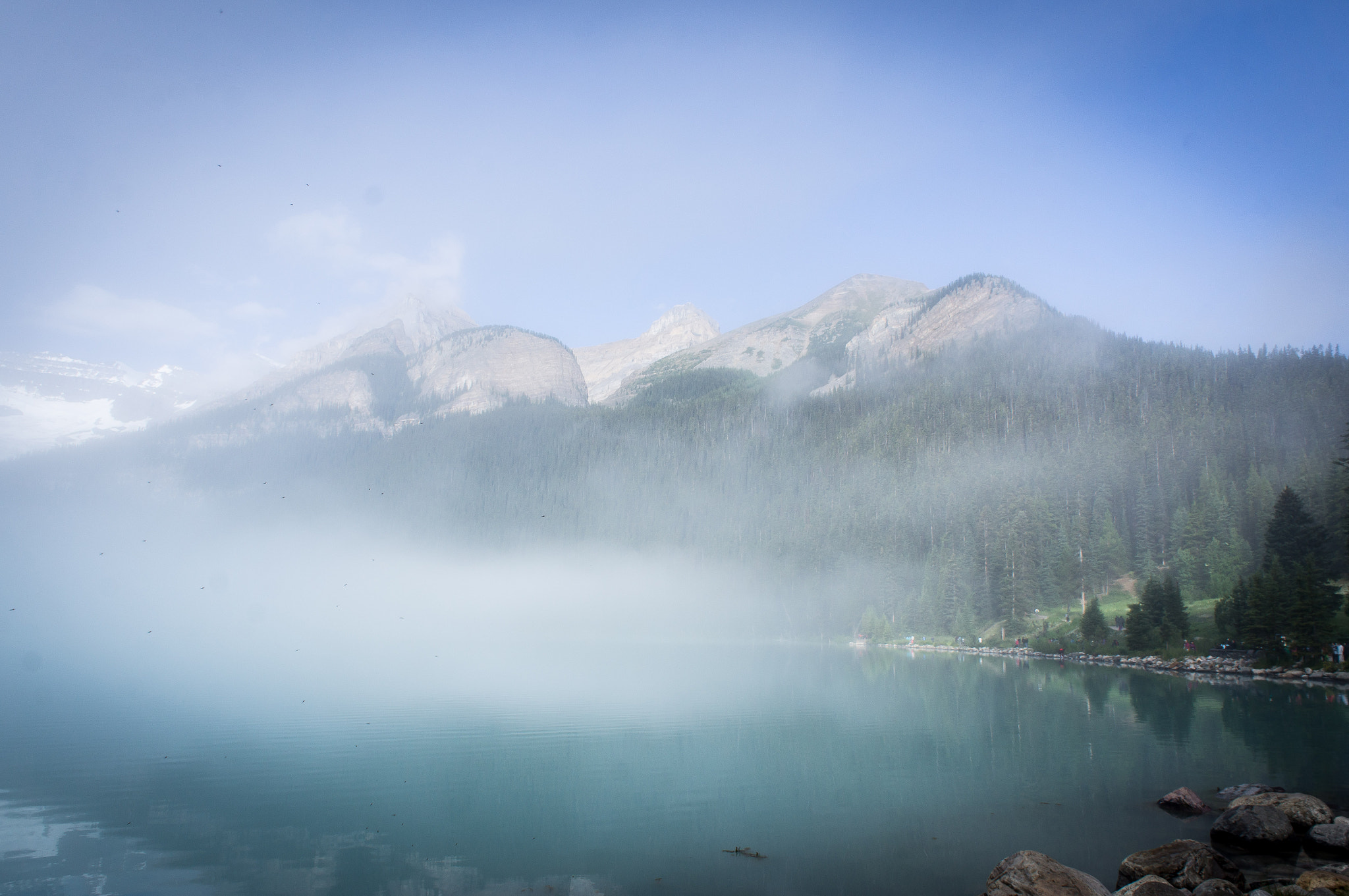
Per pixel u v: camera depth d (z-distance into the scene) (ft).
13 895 71.05
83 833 89.76
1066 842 86.02
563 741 149.18
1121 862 79.46
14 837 88.07
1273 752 131.23
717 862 81.10
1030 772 120.57
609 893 72.43
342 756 133.80
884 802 104.42
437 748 141.59
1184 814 96.17
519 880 76.13
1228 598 316.60
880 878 76.07
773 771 123.44
